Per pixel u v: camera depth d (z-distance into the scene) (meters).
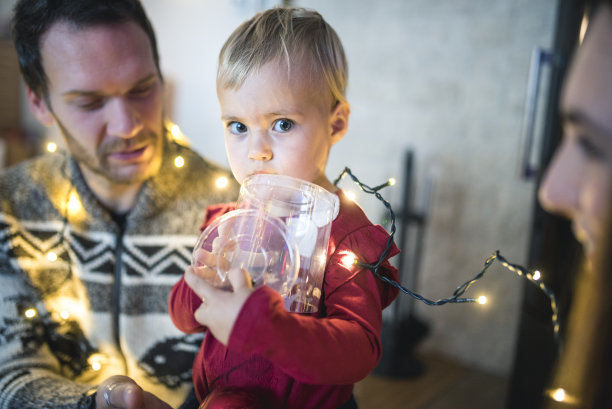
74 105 0.84
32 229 1.00
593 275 0.36
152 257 0.99
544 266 1.08
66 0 0.78
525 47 2.03
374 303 0.59
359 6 2.43
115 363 0.99
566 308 0.56
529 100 1.59
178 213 1.00
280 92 0.62
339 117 0.72
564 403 0.41
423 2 2.25
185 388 0.97
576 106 0.34
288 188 0.58
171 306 0.74
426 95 2.29
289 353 0.48
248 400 0.60
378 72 2.41
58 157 1.03
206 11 2.81
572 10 1.20
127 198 1.01
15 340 0.90
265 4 2.54
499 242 2.17
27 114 3.52
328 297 0.60
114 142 0.87
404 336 2.21
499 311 2.20
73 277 1.00
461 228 2.26
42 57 0.81
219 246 0.58
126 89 0.84
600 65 0.32
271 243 0.57
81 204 0.98
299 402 0.62
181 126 3.02
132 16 0.84
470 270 2.25
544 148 1.27
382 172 2.44
